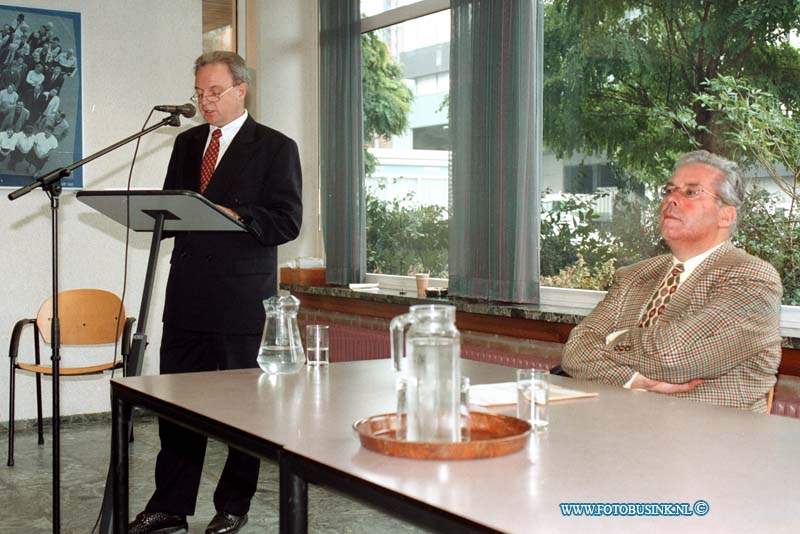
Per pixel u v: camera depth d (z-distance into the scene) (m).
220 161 3.24
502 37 4.24
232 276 3.14
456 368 1.54
